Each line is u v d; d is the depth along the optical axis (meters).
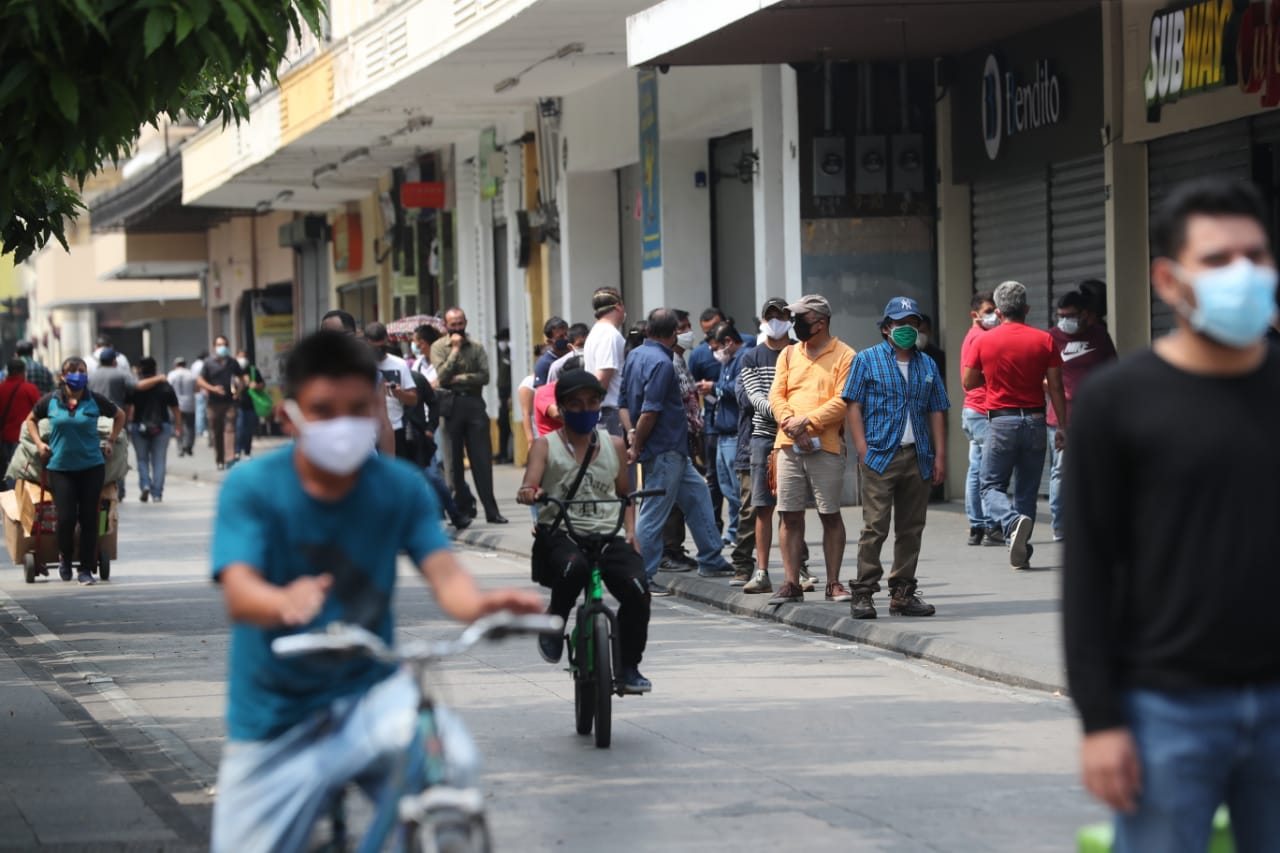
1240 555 11.76
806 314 37.91
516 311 94.44
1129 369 12.06
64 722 28.53
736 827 21.03
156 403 81.81
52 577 51.94
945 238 60.09
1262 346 12.08
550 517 26.91
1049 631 34.12
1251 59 43.38
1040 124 54.00
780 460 39.12
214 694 31.45
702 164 72.19
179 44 20.50
